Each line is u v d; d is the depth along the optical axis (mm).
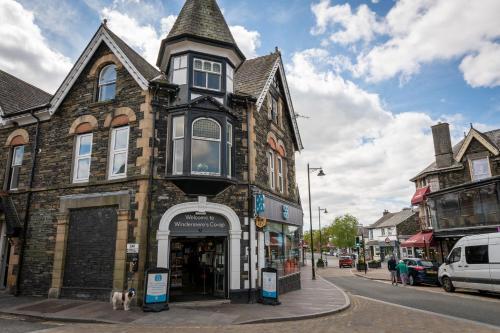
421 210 31078
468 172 26547
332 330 8273
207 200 12062
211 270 13070
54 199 13305
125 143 12680
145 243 11125
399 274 22891
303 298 13500
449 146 28188
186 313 9836
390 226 58219
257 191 13031
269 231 14320
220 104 12586
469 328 8414
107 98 13633
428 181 28984
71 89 14203
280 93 18062
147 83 12273
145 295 10062
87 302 11273
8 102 16312
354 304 12727
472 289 15125
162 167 11984
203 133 12336
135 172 11859
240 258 12125
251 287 12117
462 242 16031
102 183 12297
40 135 14578
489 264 14281
